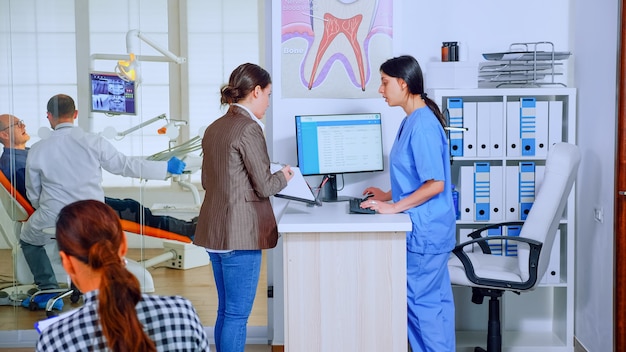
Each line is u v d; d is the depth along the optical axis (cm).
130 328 139
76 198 390
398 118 377
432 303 305
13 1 384
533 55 374
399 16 375
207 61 398
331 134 363
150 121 395
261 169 297
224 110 400
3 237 392
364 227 284
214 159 303
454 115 376
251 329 414
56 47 386
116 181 396
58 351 142
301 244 290
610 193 345
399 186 312
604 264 354
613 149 340
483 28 398
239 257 305
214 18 396
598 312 363
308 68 376
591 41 366
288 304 292
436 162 296
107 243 147
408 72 302
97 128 390
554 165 323
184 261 410
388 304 292
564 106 387
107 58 389
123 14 389
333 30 374
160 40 393
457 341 394
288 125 378
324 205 343
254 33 399
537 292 411
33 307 396
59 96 387
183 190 402
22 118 386
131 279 144
